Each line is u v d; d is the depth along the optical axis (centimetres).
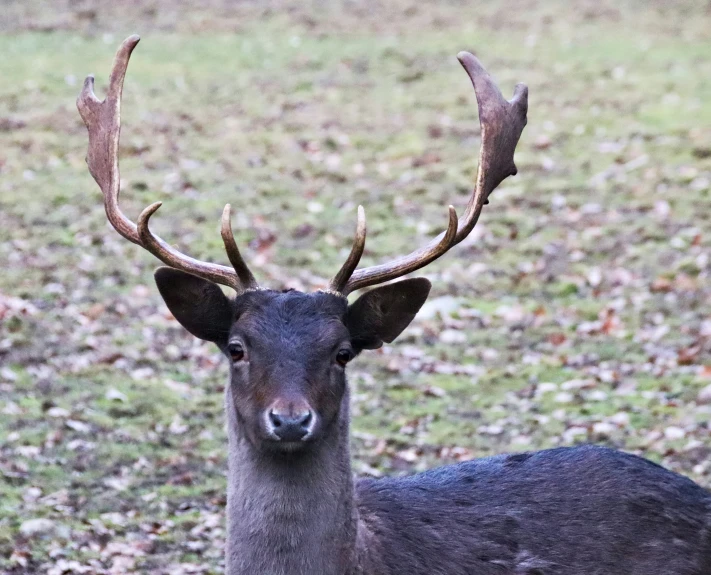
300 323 680
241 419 680
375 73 2781
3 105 2405
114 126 767
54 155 2153
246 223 1894
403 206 1992
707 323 1529
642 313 1574
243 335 683
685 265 1714
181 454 1189
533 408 1312
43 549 998
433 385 1372
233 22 3222
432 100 2577
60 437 1205
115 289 1628
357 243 707
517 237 1845
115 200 757
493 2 3609
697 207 1944
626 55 2964
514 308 1600
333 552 681
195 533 1034
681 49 3031
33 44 2878
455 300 1611
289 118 2428
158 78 2656
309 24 3247
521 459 791
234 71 2747
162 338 1480
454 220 729
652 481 768
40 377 1346
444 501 750
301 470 672
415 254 741
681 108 2480
